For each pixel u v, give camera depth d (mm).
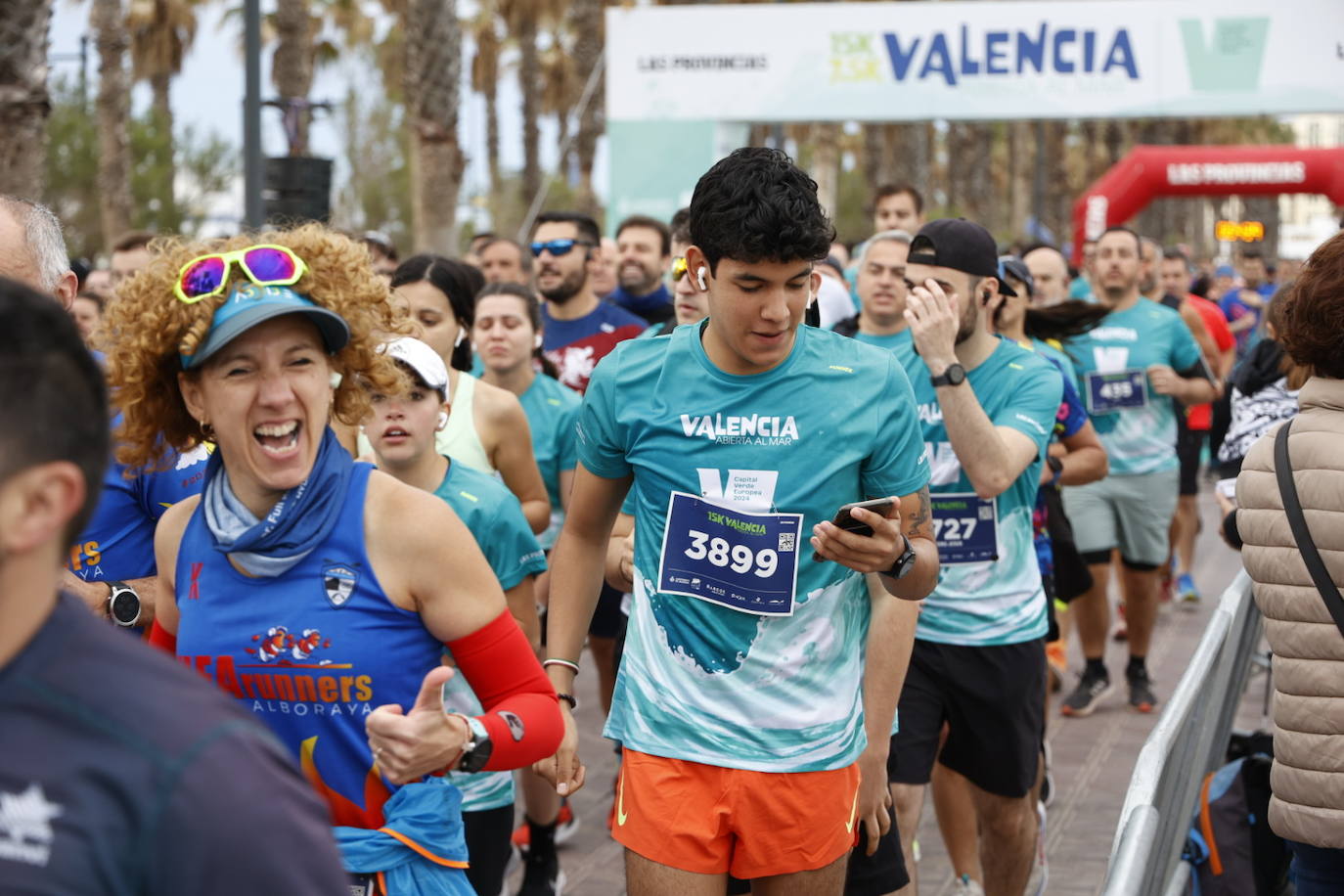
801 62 16281
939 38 16016
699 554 2748
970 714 4098
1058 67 15883
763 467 2717
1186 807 3512
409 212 39344
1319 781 2859
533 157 38906
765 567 2709
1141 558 7004
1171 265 11156
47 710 1241
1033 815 4223
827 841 2805
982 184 34562
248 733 1282
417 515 2137
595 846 5254
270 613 2111
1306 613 2857
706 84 16438
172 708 1256
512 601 3809
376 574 2115
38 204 2838
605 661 5688
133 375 2158
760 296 2582
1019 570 4133
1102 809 5566
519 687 2227
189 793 1223
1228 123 47062
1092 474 5422
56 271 2785
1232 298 17891
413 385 3641
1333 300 2859
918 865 5059
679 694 2787
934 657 4062
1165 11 15680
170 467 2637
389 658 2125
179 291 2049
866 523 2496
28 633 1274
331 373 2229
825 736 2768
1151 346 7336
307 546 2096
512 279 8375
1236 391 4957
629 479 2965
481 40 43969
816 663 2760
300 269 2072
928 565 2801
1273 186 19078
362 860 2104
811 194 2564
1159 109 15781
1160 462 7062
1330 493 2840
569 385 6961
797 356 2730
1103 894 1990
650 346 2840
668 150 16562
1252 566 2973
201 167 33562
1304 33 15492
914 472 2785
